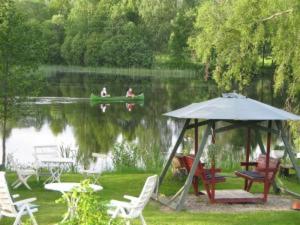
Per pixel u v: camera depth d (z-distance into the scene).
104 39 77.88
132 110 40.12
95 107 41.09
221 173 16.72
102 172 17.23
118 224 7.08
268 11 21.94
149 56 75.56
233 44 24.78
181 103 43.53
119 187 14.50
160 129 31.28
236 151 23.12
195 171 12.50
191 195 13.41
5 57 19.48
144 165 18.31
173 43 68.00
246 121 12.32
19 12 19.75
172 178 14.99
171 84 58.47
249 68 24.64
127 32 76.62
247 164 13.77
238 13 23.02
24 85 19.70
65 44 81.38
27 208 9.30
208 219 11.01
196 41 27.80
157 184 12.89
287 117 11.97
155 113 38.78
